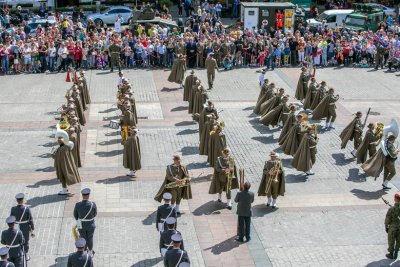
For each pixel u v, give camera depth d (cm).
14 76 4119
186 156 2755
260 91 3616
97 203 2273
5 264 1559
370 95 3791
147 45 4381
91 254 1883
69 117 2667
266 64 4403
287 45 4438
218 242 2025
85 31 4822
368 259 1936
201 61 4406
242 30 4947
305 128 2561
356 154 2662
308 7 5969
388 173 2425
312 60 4450
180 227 2112
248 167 2641
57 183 2452
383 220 2192
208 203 2300
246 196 1992
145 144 2894
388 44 4441
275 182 2219
